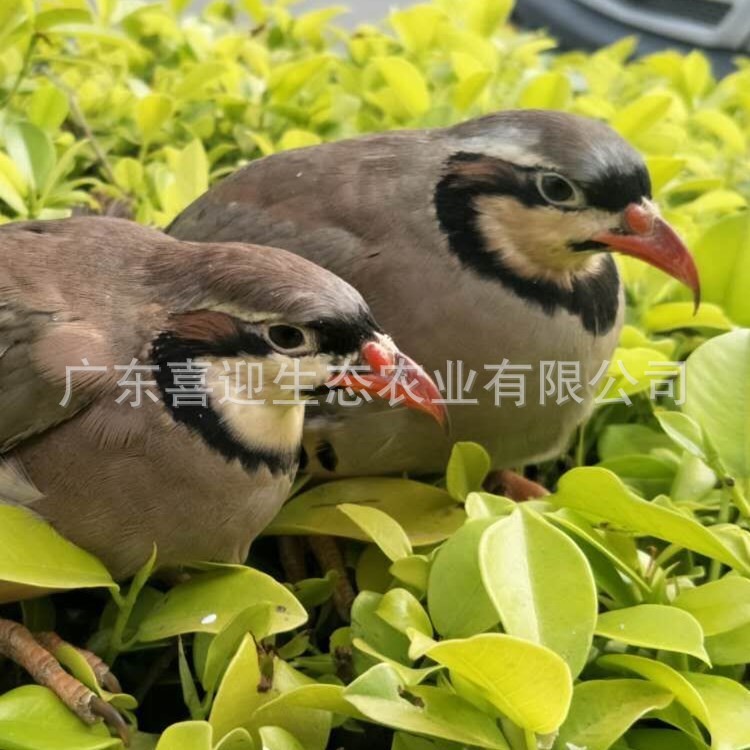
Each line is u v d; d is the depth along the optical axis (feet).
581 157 1.11
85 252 1.00
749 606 0.90
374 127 1.53
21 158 1.27
